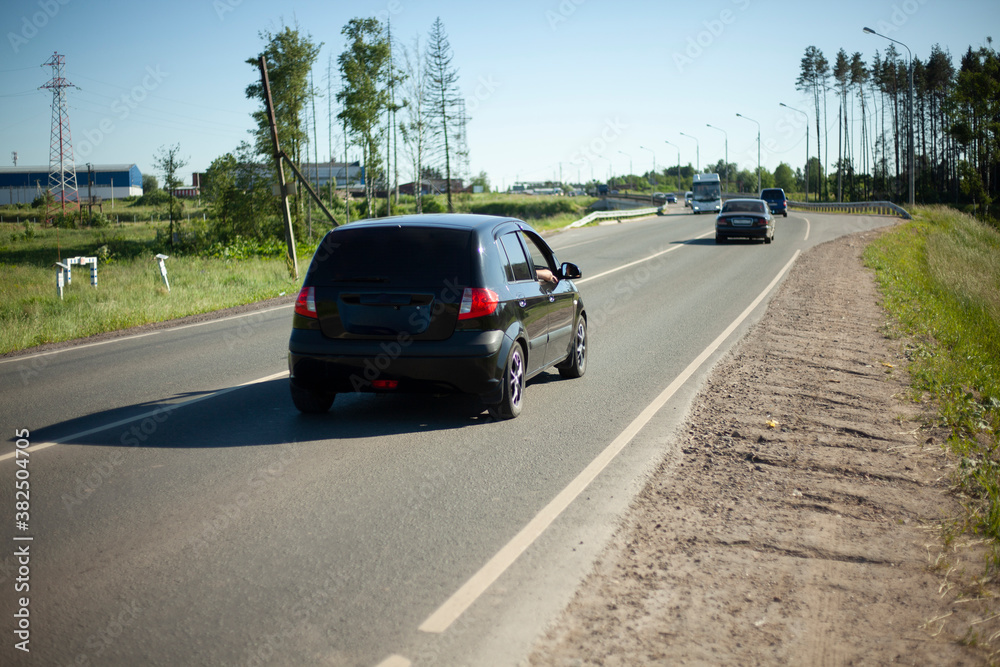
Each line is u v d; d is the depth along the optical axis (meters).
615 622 3.36
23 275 26.22
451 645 3.17
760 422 6.76
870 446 6.13
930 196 97.38
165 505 4.80
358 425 6.69
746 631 3.30
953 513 4.75
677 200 102.94
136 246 42.25
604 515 4.61
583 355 8.88
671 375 8.73
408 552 4.08
